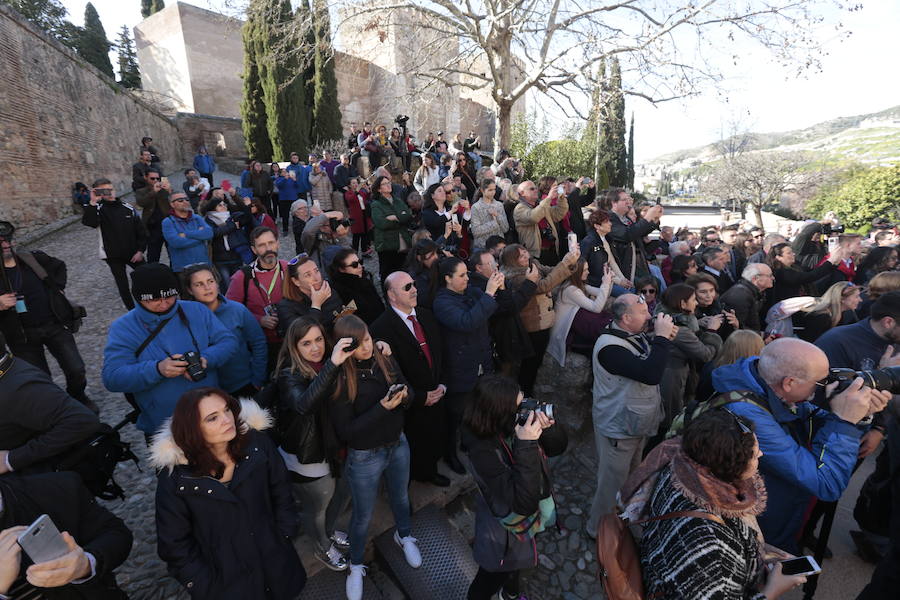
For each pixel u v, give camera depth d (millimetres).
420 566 2797
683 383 3498
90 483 1985
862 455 2572
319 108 21000
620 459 2980
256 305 3402
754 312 4234
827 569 2930
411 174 13188
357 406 2357
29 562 1413
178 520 1758
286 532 2008
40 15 25375
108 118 14188
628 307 2822
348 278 3576
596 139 16656
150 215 6070
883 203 30953
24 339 3424
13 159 9047
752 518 1578
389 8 12383
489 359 3453
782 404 2094
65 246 9227
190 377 2238
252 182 10742
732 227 6379
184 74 24594
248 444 1928
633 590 1661
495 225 5340
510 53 13461
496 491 1998
